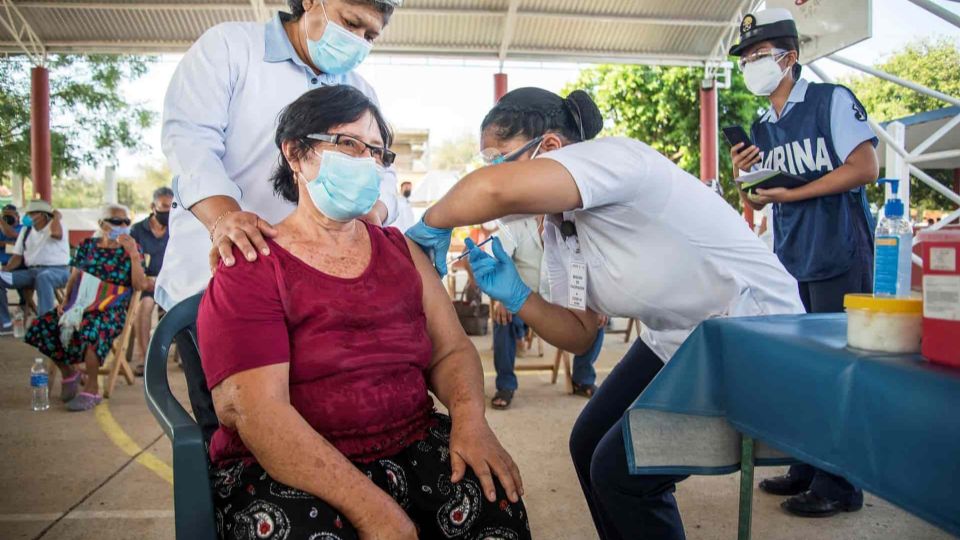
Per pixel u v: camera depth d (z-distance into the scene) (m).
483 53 10.76
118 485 3.41
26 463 3.73
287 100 2.15
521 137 1.89
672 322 1.96
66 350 4.85
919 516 1.13
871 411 1.22
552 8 9.96
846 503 2.94
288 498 1.39
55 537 2.83
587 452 2.18
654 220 1.76
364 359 1.53
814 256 2.93
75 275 5.05
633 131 17.09
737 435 1.84
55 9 10.06
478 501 1.55
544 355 6.86
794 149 3.02
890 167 5.38
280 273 1.50
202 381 1.89
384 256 1.65
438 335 1.77
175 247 2.17
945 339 1.18
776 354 1.47
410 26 10.20
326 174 1.53
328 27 2.03
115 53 10.91
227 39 2.11
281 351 1.45
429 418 1.72
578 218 1.88
